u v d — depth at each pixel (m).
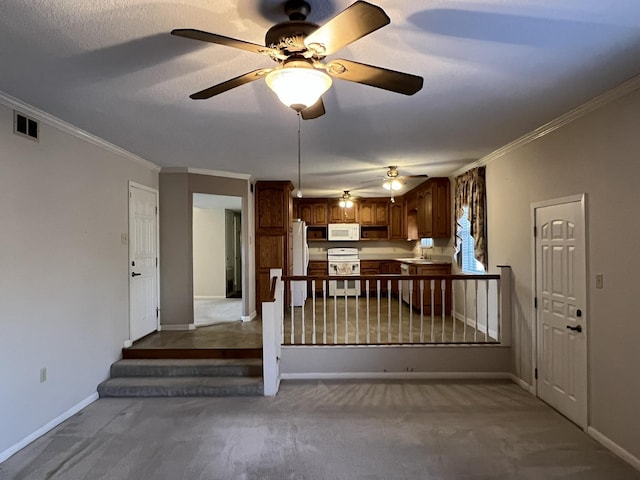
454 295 5.95
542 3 1.62
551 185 3.32
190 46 1.95
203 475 2.43
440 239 6.78
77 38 1.86
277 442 2.81
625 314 2.52
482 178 4.76
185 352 4.21
